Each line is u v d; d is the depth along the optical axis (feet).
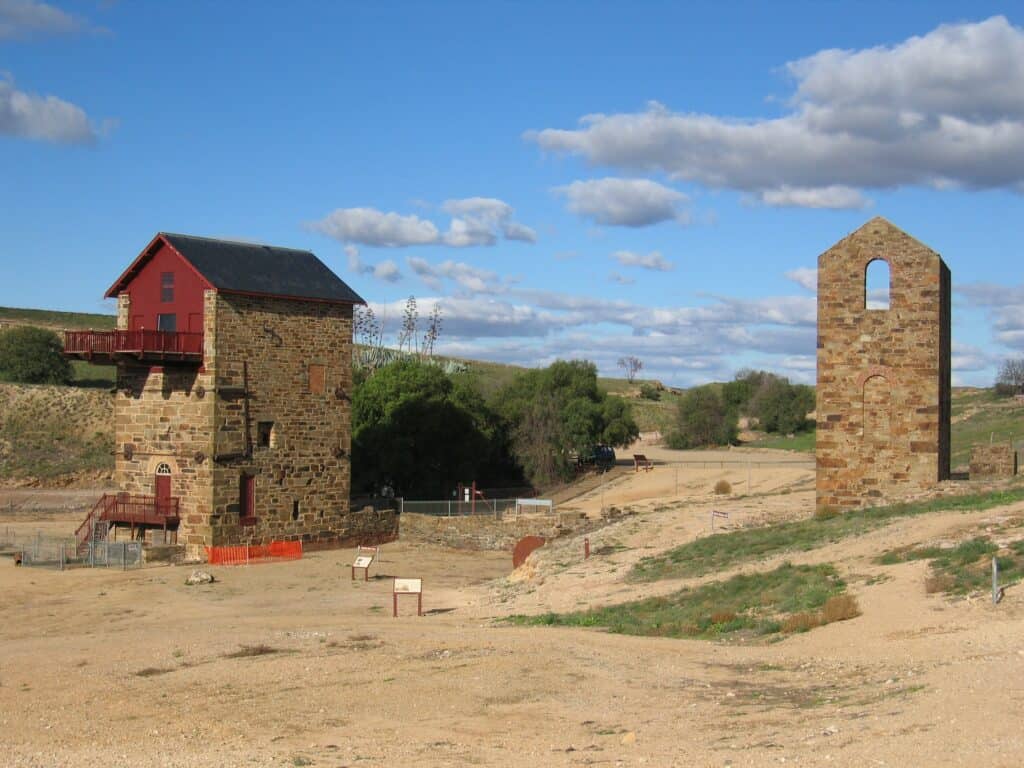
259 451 164.14
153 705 65.92
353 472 224.74
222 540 158.40
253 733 56.70
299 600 124.77
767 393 405.80
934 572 81.41
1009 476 132.98
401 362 258.78
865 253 129.18
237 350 160.35
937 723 45.01
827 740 45.06
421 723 57.16
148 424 164.35
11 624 111.96
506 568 158.51
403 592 107.96
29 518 215.92
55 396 285.23
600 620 92.58
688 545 124.36
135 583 138.41
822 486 130.21
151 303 164.45
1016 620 64.64
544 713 57.98
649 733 51.19
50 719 62.85
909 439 127.13
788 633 75.72
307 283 172.76
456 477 241.14
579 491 245.86
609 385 633.61
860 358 129.18
